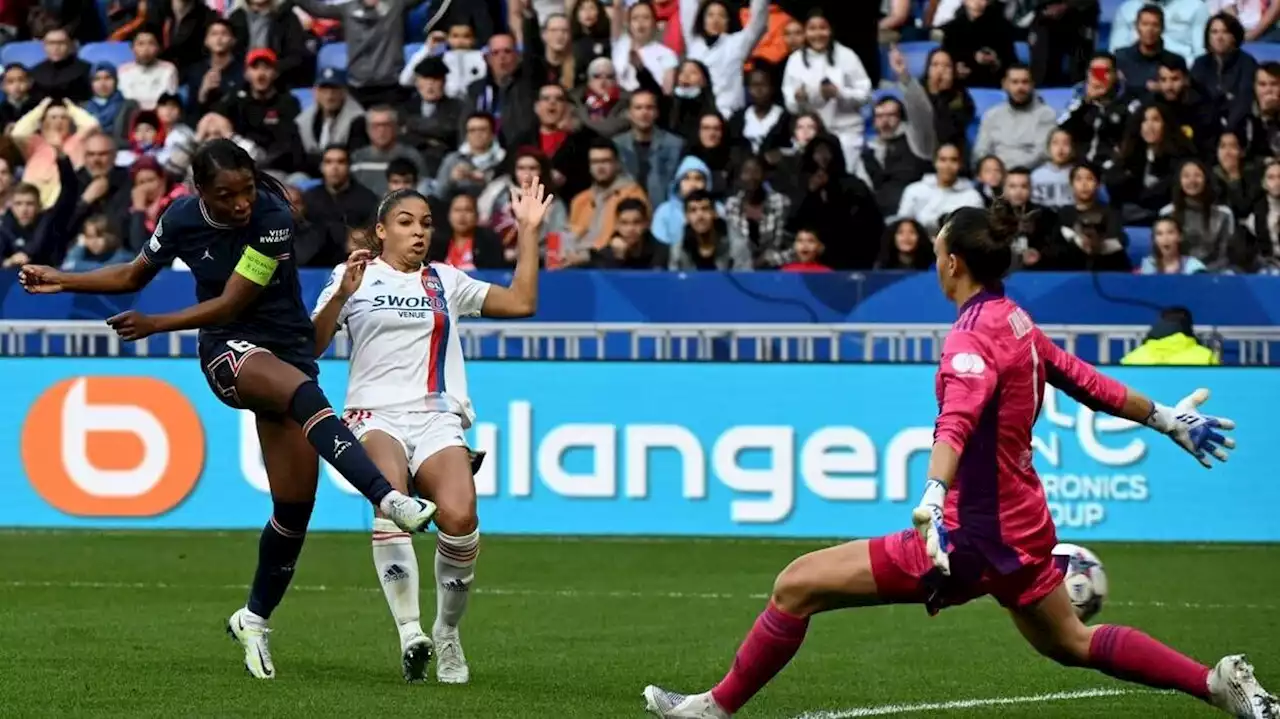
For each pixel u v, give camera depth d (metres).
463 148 54.59
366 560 40.25
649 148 54.44
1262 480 43.75
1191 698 22.86
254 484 45.31
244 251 22.48
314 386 22.42
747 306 47.72
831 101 56.06
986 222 18.44
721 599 34.31
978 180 53.44
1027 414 18.12
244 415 45.28
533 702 22.09
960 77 57.44
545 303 48.16
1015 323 18.22
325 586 35.91
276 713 20.94
